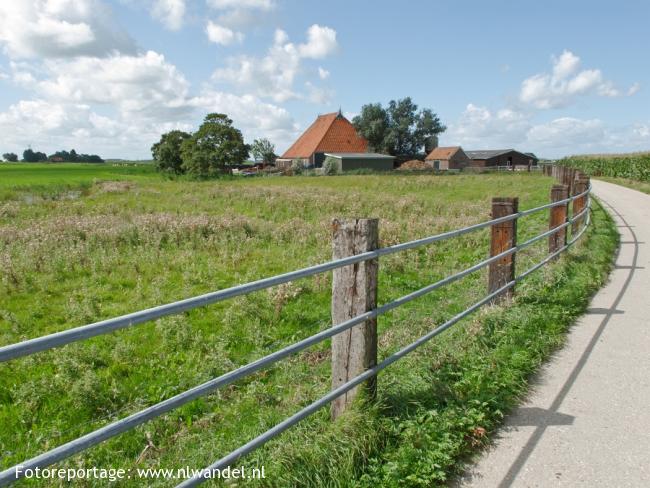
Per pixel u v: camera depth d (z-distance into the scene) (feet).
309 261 30.66
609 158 167.12
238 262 30.89
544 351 15.51
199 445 11.31
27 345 5.54
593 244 32.01
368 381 11.17
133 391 14.76
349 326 10.36
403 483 9.41
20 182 133.90
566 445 10.77
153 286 25.71
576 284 22.30
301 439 10.28
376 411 10.98
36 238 37.11
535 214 51.65
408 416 11.23
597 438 11.02
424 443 10.37
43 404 14.12
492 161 263.90
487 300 17.76
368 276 10.85
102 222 43.06
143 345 17.79
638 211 56.65
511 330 16.55
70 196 84.64
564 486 9.48
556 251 27.30
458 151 254.47
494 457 10.39
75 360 15.81
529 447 10.72
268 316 20.42
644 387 13.39
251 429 11.31
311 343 9.62
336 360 11.35
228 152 215.51
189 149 217.97
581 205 36.94
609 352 15.70
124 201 72.28
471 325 16.80
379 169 220.64
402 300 12.13
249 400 13.41
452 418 11.34
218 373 15.49
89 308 21.88
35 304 23.17
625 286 23.52
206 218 44.06
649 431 11.28
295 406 12.17
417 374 13.10
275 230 40.52
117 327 6.52
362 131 266.16
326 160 205.16
